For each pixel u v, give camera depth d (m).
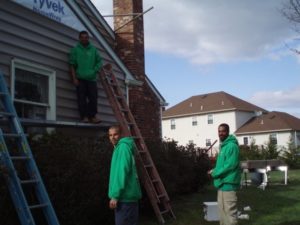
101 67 11.07
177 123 63.88
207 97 64.38
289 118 59.75
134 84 13.74
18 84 9.39
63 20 10.69
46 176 7.57
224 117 59.97
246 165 17.73
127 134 10.28
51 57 10.26
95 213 8.66
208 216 9.85
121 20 15.10
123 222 6.20
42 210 6.99
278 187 17.20
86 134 11.24
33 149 7.83
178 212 10.83
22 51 9.43
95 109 10.76
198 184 15.63
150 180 9.60
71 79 10.79
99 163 8.52
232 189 7.93
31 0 9.70
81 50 10.67
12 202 6.79
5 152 6.30
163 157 11.74
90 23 11.75
